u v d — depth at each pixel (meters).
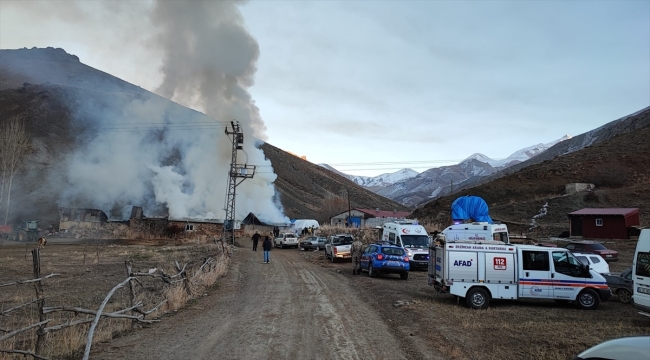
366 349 7.72
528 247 12.95
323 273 21.52
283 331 8.96
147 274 10.30
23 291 14.02
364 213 74.81
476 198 27.61
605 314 11.90
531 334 9.02
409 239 24.97
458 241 13.29
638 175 61.03
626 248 32.78
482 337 8.76
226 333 8.66
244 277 18.81
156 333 8.58
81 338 7.61
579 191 58.12
